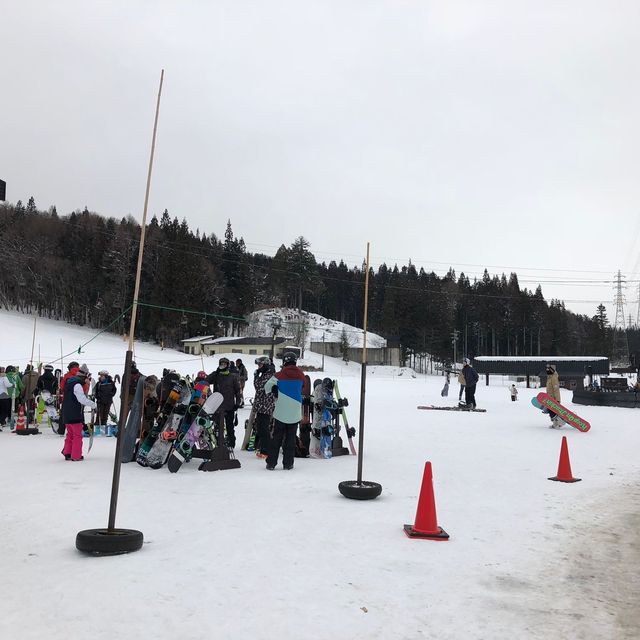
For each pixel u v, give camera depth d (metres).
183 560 4.64
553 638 3.36
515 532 5.80
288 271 120.44
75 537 5.33
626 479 8.88
